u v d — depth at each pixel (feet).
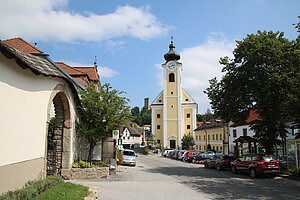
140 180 46.55
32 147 24.04
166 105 199.11
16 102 21.06
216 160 71.87
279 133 59.52
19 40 64.03
